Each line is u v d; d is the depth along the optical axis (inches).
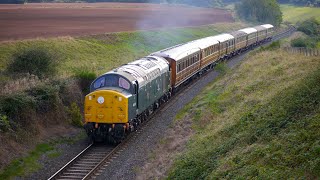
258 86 1179.3
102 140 981.8
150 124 1106.1
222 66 1765.5
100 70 1491.1
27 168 818.2
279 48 1883.6
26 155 863.7
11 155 840.9
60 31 1978.3
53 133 1000.9
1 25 1967.3
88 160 869.8
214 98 1246.9
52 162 864.9
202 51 1747.0
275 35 3501.5
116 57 1850.4
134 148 935.0
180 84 1521.9
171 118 1153.4
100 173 802.8
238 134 802.8
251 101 1021.2
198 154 789.9
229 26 3720.5
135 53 2031.3
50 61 1195.9
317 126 645.3
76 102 1153.4
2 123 860.6
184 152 848.3
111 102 943.0
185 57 1510.8
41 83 1046.4
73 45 1758.1
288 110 773.9
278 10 4254.4
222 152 753.0
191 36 2888.8
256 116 854.5
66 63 1505.9
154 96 1162.0
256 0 4222.4
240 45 2428.6
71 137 1011.9
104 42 1988.2
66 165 818.2
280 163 591.2
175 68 1386.6
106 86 982.4
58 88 1064.8
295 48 1785.2
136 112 1013.8
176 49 1530.5
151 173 788.6
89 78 1227.9
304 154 579.2
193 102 1288.1
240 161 661.9
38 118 990.4
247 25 4040.4
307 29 3358.8
